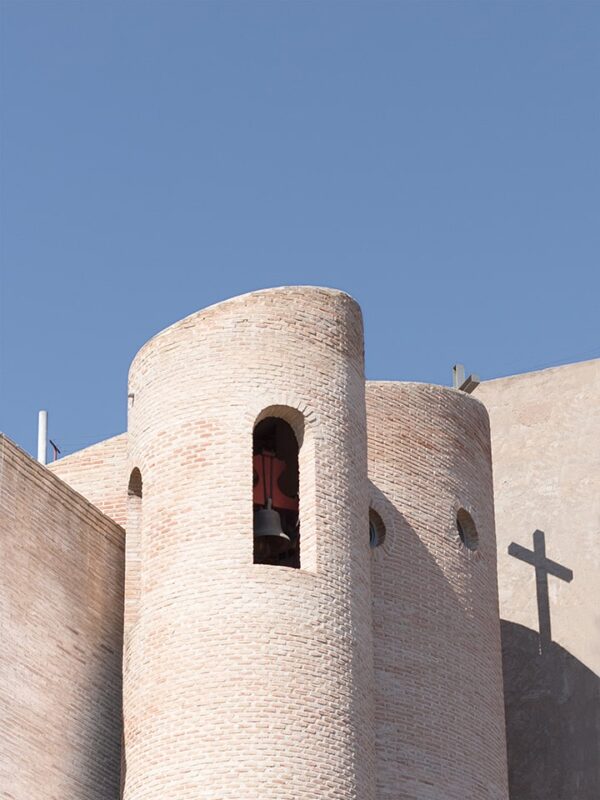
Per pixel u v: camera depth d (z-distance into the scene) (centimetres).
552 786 4641
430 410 4166
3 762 3438
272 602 3462
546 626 4772
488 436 4338
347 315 3781
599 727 4625
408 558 3984
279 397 3625
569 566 4797
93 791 3650
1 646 3500
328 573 3525
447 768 3869
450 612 4016
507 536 4894
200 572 3500
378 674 3838
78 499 3784
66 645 3669
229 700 3391
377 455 4034
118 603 3838
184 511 3566
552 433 4938
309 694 3412
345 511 3606
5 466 3594
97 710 3709
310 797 3344
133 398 3788
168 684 3447
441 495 4103
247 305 3694
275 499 3750
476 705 4000
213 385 3641
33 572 3619
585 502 4834
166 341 3728
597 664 4675
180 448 3619
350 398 3709
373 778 3497
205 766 3356
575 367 4969
